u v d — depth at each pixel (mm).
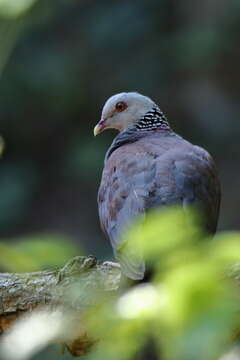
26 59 23531
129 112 11594
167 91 24875
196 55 24234
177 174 9141
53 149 24203
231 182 23484
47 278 8461
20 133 24156
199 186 9242
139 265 7773
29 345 4777
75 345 7777
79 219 23500
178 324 4621
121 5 24984
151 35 24922
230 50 24297
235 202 23062
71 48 24406
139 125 11531
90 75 24562
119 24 24750
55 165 24016
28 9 10328
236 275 7488
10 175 23719
